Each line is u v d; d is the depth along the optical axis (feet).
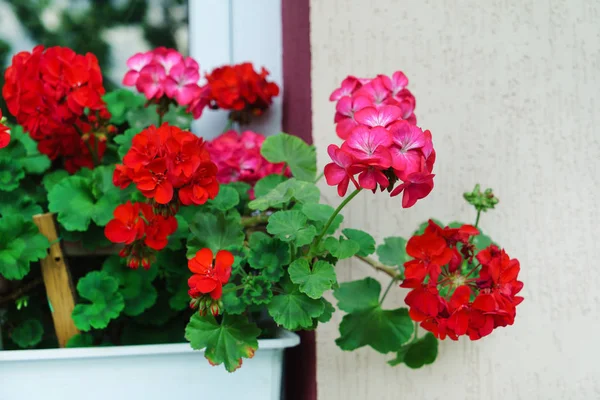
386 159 2.89
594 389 4.41
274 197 3.73
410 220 4.27
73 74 4.04
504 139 4.35
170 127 3.49
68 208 4.03
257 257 3.59
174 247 4.01
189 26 5.07
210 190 3.48
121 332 4.37
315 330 4.12
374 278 4.17
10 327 4.34
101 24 5.01
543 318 4.37
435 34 4.30
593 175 4.43
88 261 4.69
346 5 4.22
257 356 3.69
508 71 4.37
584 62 4.43
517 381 4.33
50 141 4.36
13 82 4.03
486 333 3.27
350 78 3.84
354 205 4.23
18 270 3.81
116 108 4.76
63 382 3.53
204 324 3.43
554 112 4.40
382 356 4.17
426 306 3.29
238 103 4.75
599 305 4.43
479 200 3.88
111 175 4.25
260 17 5.11
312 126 4.21
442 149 4.30
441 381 4.25
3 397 3.48
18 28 4.91
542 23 4.40
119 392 3.58
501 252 3.38
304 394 4.39
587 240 4.42
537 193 4.37
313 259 3.71
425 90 4.29
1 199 4.17
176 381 3.63
